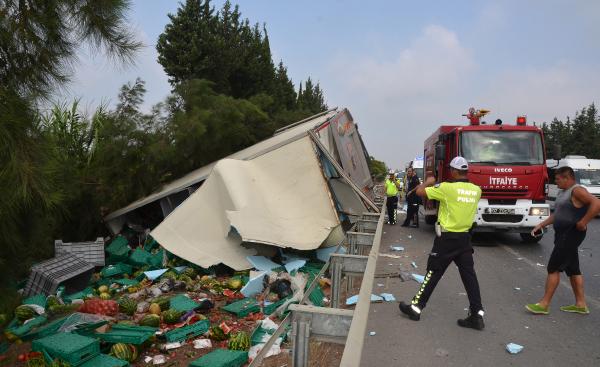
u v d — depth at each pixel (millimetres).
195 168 13094
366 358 4875
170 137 11812
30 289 6695
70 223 10055
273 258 8367
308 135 9383
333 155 10312
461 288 7645
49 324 5160
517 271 8992
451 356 4906
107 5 3750
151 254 8898
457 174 5891
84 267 7387
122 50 3965
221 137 12969
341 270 5355
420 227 16172
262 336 5223
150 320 5496
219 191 8609
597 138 53500
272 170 9148
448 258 5797
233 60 20219
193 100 12945
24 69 3662
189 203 8773
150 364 4656
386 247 11898
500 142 11711
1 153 3254
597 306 6629
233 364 4375
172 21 19000
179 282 7219
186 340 5191
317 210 8750
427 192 5922
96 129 11508
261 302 6535
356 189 9383
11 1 3549
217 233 8352
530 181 11297
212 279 7664
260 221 8102
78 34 3857
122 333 4961
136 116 11758
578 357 4863
